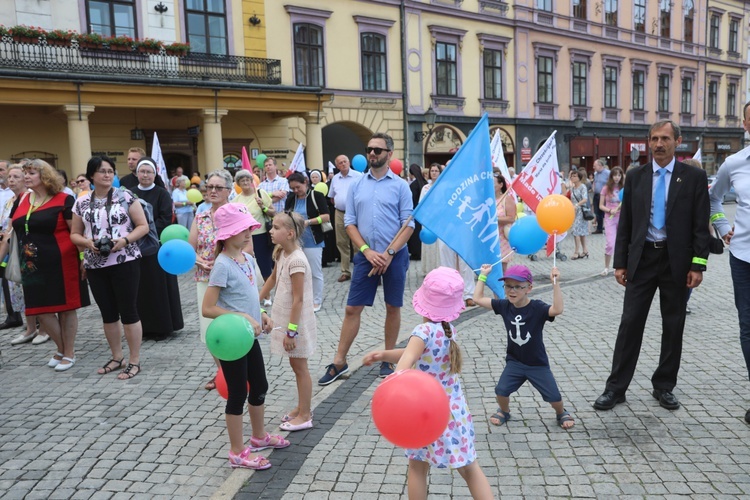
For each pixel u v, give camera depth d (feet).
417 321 23.12
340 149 82.69
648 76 111.65
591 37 98.89
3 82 43.75
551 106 94.17
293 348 13.12
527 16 89.45
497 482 11.02
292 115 63.05
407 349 9.12
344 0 69.31
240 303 11.93
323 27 67.67
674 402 13.97
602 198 33.32
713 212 14.73
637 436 12.71
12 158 50.90
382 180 16.88
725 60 128.26
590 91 100.83
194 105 53.47
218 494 10.81
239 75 59.21
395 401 7.49
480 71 84.43
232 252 12.01
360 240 16.53
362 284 16.62
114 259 16.89
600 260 39.40
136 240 17.26
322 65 68.18
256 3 61.93
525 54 89.56
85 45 50.47
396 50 75.05
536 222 14.57
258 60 61.41
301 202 25.64
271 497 10.79
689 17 118.73
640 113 110.32
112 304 17.54
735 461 11.53
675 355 14.08
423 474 9.49
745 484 10.69
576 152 98.99
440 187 14.51
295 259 13.17
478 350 18.98
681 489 10.60
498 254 14.99
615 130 106.01
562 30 94.02
